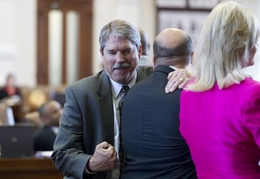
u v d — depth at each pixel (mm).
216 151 2658
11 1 17625
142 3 18281
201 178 2732
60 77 17938
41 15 17719
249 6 18750
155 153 3006
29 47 17734
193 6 18391
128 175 3092
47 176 5910
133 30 3379
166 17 18344
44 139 7246
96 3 17984
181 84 2986
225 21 2676
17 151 6035
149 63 4324
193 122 2771
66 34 17891
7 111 8266
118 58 3324
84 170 3186
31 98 15578
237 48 2676
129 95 3172
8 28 17672
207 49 2719
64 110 3453
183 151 2945
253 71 18578
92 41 18016
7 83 15695
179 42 3150
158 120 2986
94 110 3398
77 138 3369
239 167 2605
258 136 2541
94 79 3488
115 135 3418
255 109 2574
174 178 2941
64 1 17797
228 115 2621
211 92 2730
